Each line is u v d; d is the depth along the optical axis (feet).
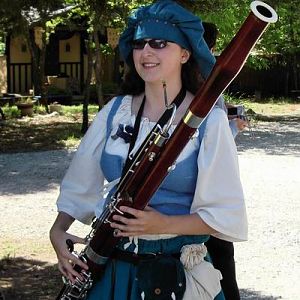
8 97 76.84
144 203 7.40
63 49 91.09
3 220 26.68
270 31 71.05
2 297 16.47
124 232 7.45
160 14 7.77
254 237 24.00
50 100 82.12
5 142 51.21
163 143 7.27
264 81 94.12
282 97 93.04
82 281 7.91
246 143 50.65
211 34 10.62
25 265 20.10
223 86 6.96
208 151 7.64
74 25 79.82
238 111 10.70
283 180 35.88
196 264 7.86
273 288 18.48
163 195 7.72
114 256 7.90
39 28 69.56
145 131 7.97
